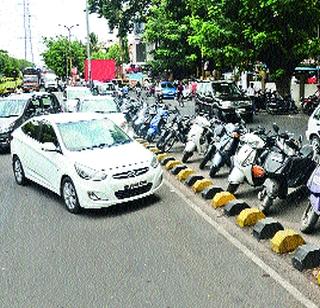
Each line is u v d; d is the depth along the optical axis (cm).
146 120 1661
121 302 492
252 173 837
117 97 2925
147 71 5609
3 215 820
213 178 1055
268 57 2406
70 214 817
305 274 541
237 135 1007
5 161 1364
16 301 504
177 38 4081
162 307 478
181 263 586
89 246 656
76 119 943
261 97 2592
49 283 544
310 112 2319
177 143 1573
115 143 902
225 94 2186
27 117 1580
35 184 1056
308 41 2277
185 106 3325
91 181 791
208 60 3947
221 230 703
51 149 866
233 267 568
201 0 2470
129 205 855
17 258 621
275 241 612
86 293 516
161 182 875
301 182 790
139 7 4388
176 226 729
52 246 661
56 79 6525
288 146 785
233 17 2334
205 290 511
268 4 2050
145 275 555
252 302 480
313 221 668
